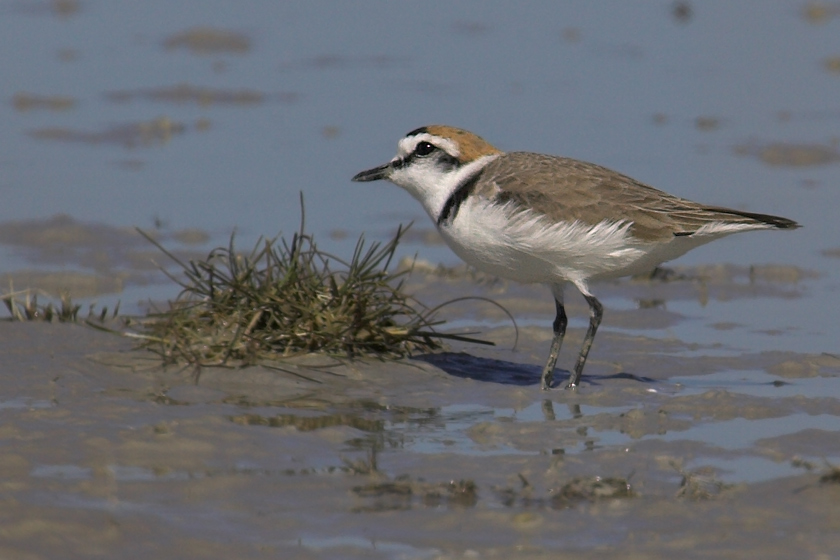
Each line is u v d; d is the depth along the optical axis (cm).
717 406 1018
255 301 1152
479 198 1101
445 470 861
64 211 1784
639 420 981
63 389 1036
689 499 813
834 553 737
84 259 1590
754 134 2244
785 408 1018
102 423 931
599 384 1125
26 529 742
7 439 893
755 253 1661
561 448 916
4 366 1093
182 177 1981
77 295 1456
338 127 2292
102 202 1838
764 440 930
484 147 1153
